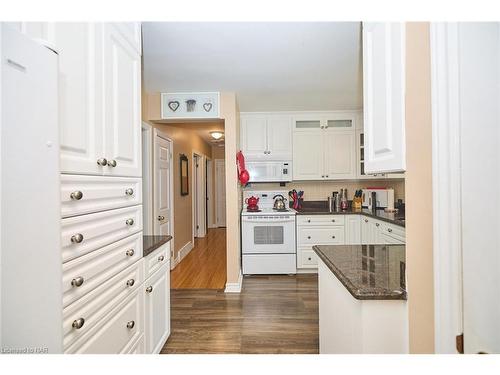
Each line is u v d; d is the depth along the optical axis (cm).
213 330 225
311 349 197
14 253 64
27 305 68
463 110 65
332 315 136
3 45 62
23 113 67
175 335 218
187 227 496
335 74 266
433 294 76
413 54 81
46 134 73
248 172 393
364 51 111
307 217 370
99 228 107
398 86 88
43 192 72
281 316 250
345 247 166
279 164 397
